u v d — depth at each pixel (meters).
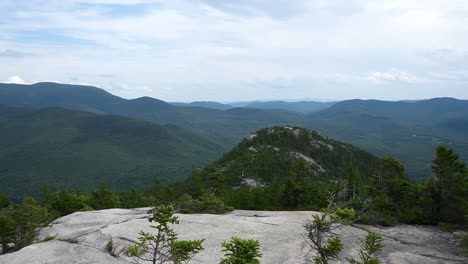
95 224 29.62
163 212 12.78
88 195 74.19
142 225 27.59
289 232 25.45
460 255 21.58
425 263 20.22
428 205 29.95
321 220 13.01
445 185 29.25
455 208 28.55
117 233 25.39
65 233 27.44
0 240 28.81
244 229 26.45
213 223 28.41
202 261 20.06
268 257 20.72
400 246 23.06
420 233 26.12
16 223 29.36
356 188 50.03
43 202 64.06
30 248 22.75
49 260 20.75
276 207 47.84
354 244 22.80
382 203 31.53
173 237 13.27
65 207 56.41
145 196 77.12
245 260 11.70
